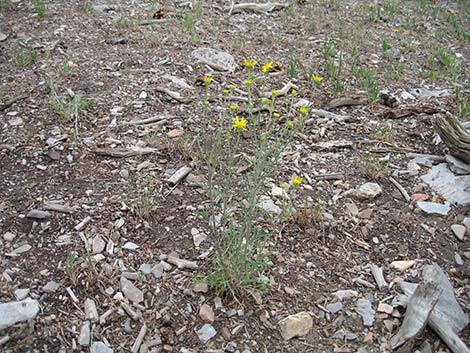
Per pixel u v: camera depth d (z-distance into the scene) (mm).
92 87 1244
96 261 807
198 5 1748
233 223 803
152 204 910
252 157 1040
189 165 1018
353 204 969
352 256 862
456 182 1028
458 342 712
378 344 728
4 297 744
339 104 1274
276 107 1233
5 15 1572
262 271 809
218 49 1485
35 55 1334
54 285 766
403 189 1018
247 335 723
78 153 1031
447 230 932
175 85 1281
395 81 1440
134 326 725
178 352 698
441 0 2146
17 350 679
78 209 897
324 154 1105
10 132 1077
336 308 770
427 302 739
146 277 790
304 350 714
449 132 1072
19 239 839
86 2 1700
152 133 1105
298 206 945
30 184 951
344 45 1613
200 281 766
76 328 712
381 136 1169
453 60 1574
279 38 1612
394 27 1827
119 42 1463
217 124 1149
